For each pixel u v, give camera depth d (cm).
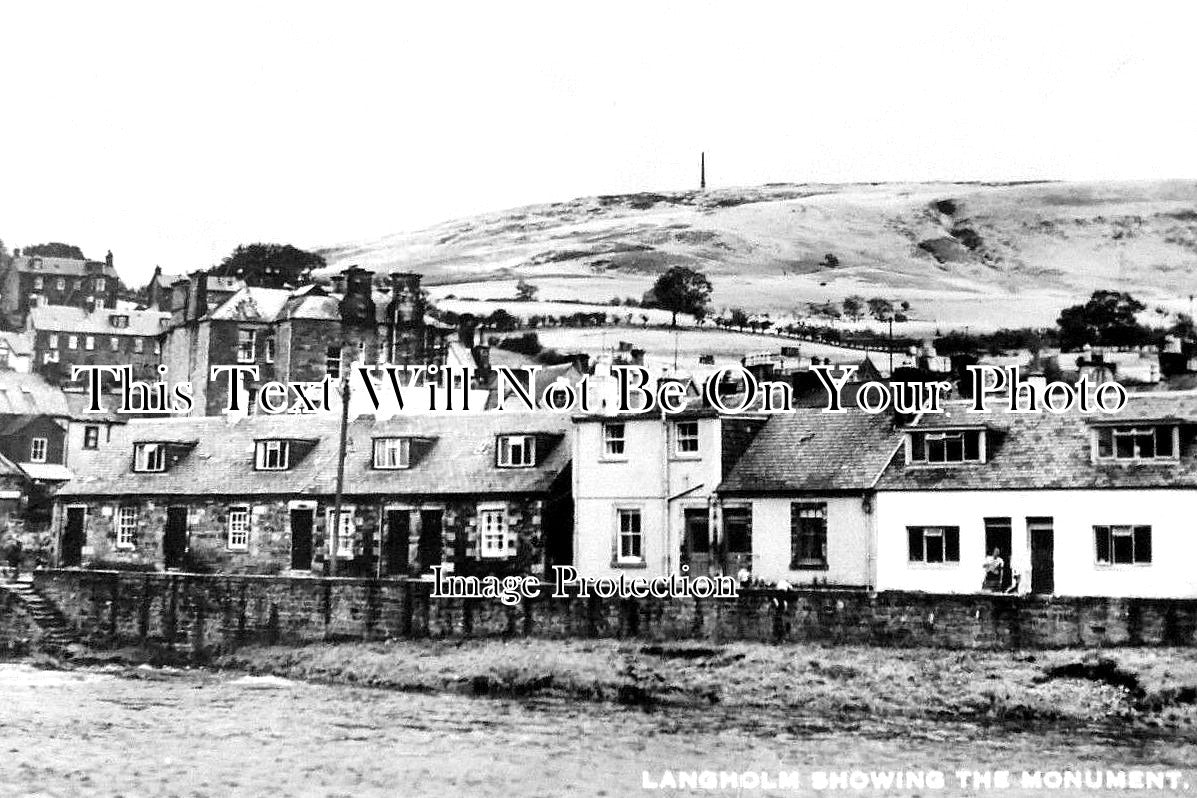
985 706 4159
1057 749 3762
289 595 5662
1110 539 4678
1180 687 4000
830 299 11462
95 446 8731
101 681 5247
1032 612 4359
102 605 6081
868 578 5056
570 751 3866
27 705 4691
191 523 6600
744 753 3769
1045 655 4300
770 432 5572
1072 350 10800
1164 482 4588
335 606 5566
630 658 4825
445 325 10400
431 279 11400
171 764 3778
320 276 10619
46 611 6184
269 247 10881
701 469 5466
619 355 10000
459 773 3647
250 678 5306
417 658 5166
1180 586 4534
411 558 6131
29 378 9094
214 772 3681
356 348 9444
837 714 4278
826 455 5338
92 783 3581
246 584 5759
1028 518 4819
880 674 4419
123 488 6800
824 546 5166
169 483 6725
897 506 5044
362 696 4816
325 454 6588
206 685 5122
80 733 4200
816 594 4709
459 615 5338
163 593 5938
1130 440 4753
